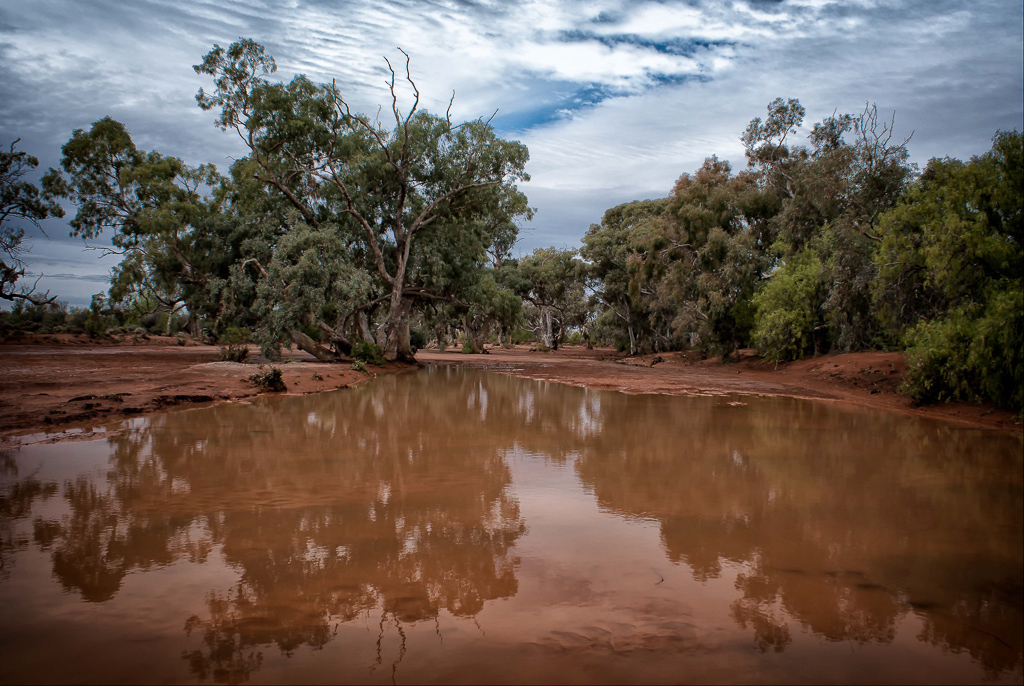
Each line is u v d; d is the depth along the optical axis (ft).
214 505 21.84
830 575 16.12
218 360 91.25
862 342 87.86
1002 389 45.88
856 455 32.30
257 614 13.50
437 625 13.09
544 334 260.62
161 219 95.09
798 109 122.83
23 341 132.26
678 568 16.48
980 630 13.14
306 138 96.27
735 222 133.49
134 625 12.91
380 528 19.60
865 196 89.51
